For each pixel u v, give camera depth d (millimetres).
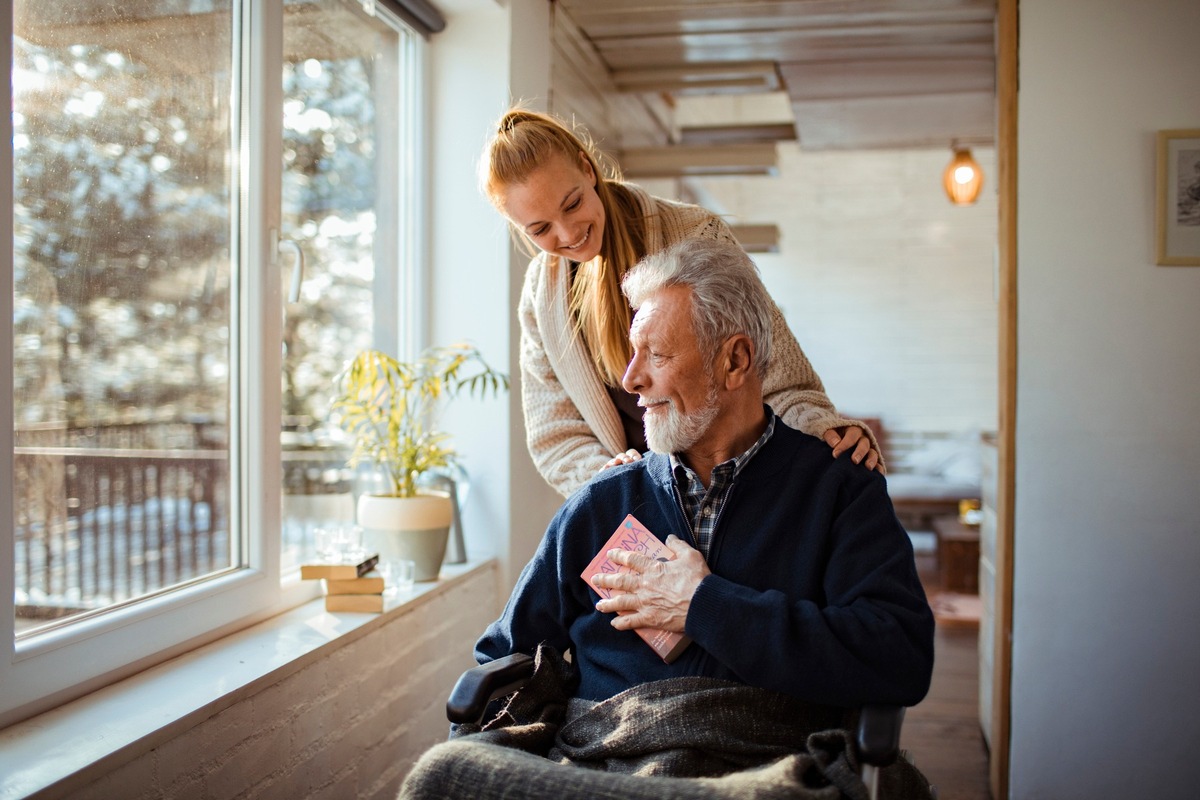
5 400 1388
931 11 3105
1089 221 2676
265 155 1974
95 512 1601
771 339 1564
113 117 1623
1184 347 2646
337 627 1964
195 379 1837
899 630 1334
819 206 7930
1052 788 2703
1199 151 2625
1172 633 2654
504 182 1713
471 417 2742
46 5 1488
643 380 1467
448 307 2766
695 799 1144
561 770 1220
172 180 1765
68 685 1503
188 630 1771
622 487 1583
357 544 2139
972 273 7730
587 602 1583
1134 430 2666
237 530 1971
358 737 2010
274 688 1709
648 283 1489
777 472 1499
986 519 3258
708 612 1368
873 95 3996
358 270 2477
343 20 2395
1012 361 2713
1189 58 2635
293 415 2211
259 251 1964
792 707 1396
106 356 1620
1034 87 2697
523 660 1533
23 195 1454
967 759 3016
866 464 1543
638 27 3268
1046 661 2709
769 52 3504
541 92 2951
